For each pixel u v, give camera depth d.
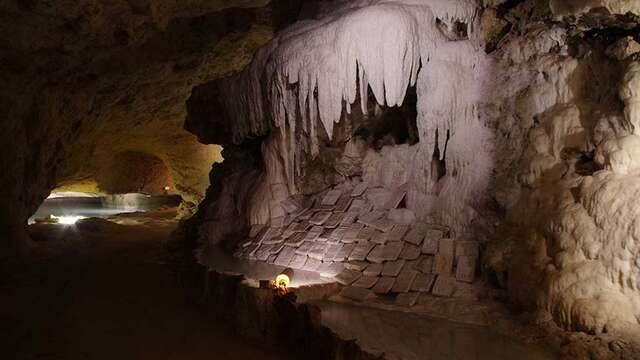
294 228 7.30
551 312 4.24
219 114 9.72
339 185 7.68
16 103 8.25
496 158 5.38
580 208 4.28
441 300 5.03
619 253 3.90
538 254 4.51
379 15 5.92
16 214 8.98
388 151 6.99
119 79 9.88
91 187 16.20
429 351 4.06
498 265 4.89
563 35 4.86
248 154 9.38
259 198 7.93
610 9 4.10
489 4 5.63
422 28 5.93
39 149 9.31
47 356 5.22
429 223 5.94
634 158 4.04
